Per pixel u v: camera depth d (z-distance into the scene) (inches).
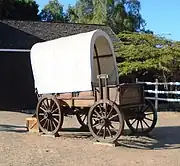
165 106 810.8
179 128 517.0
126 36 888.9
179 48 817.5
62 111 437.4
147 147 382.3
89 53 411.5
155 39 861.8
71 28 1000.2
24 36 897.5
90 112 402.3
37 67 465.7
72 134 458.9
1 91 828.0
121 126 380.2
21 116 676.1
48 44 456.4
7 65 836.0
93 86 412.8
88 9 1782.7
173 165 304.7
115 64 461.1
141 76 872.9
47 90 454.3
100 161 316.8
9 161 315.6
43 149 366.9
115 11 1643.7
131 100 400.5
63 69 435.8
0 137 434.3
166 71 820.0
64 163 309.3
